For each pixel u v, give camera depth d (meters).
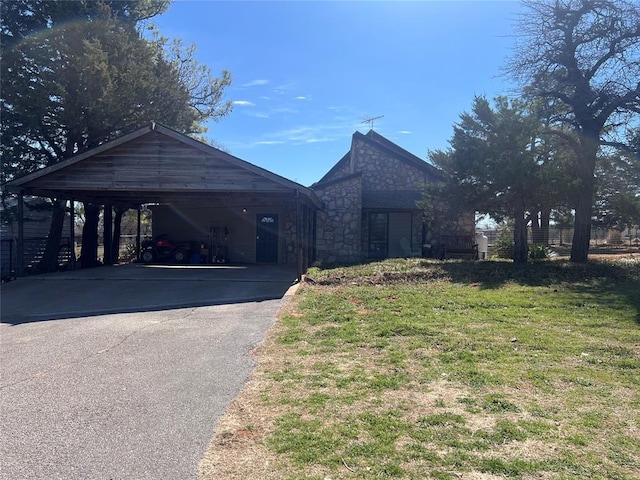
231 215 19.62
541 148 14.99
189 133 20.39
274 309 8.88
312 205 15.73
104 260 19.06
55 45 14.55
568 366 5.21
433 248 19.30
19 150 15.91
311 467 3.21
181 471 3.22
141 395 4.65
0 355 6.28
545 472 3.07
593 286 10.69
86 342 6.89
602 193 17.27
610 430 3.66
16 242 15.82
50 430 3.88
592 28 13.98
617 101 13.74
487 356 5.60
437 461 3.23
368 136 21.81
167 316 8.69
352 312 8.21
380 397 4.40
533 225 21.95
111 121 15.93
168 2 18.08
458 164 15.26
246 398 4.50
